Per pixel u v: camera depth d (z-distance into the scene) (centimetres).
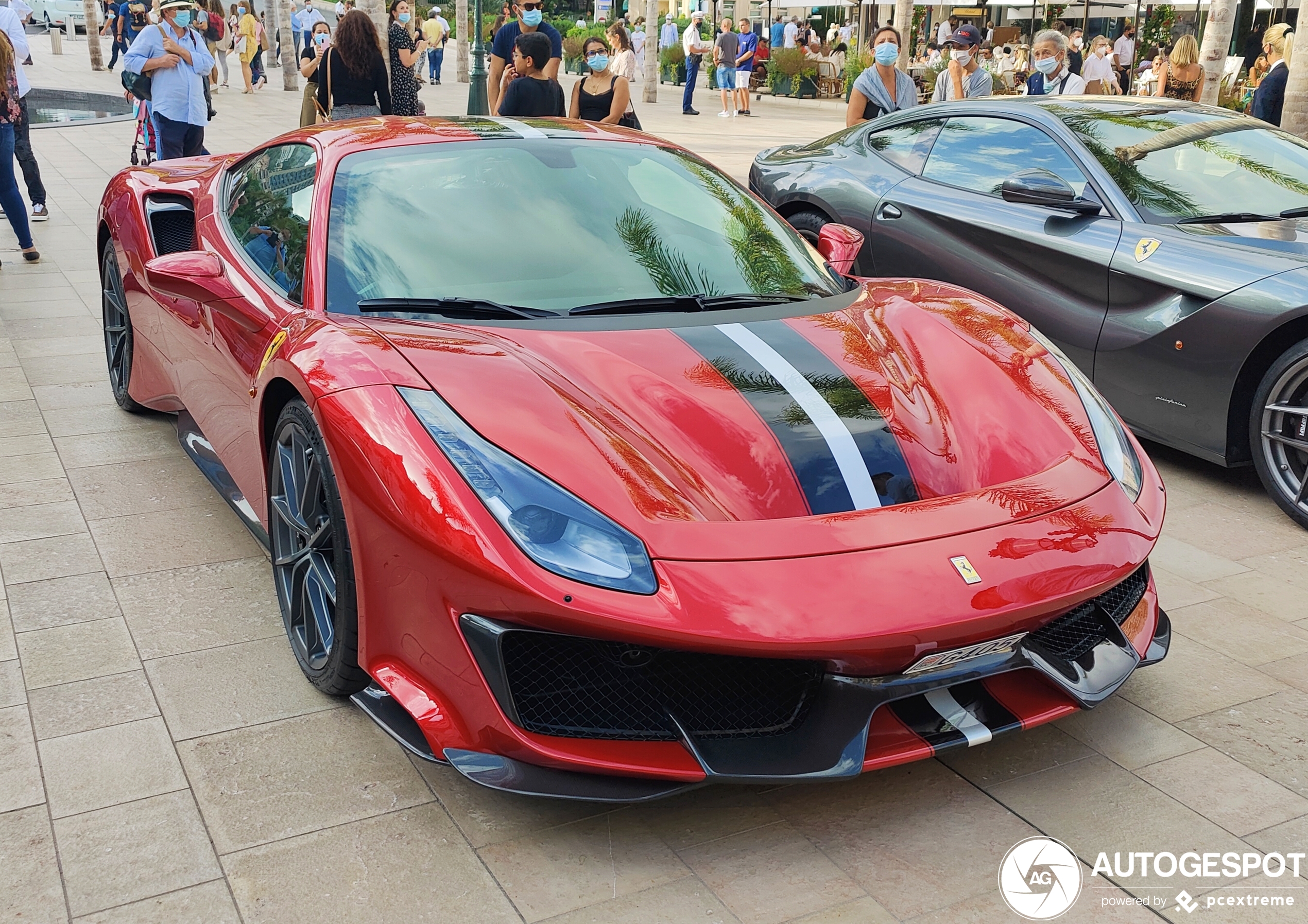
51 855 210
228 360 311
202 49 854
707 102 2381
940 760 247
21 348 547
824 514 217
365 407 228
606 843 218
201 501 377
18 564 329
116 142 1327
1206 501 404
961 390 262
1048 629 234
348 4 1562
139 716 255
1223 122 486
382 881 206
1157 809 230
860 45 2566
